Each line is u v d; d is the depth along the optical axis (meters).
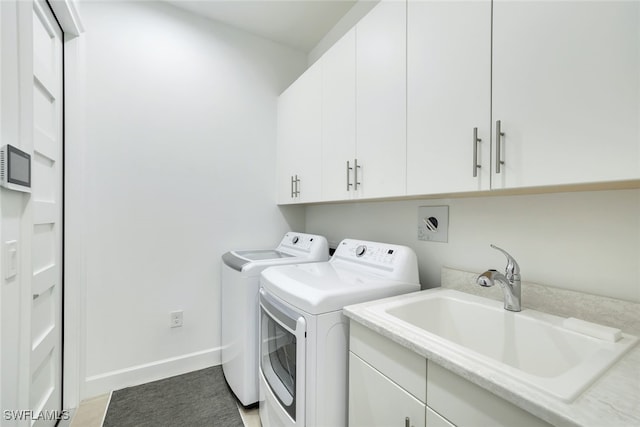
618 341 0.77
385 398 0.91
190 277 2.08
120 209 1.84
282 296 1.24
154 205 1.96
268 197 2.42
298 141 2.08
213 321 2.15
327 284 1.23
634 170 0.62
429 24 1.09
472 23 0.94
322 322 1.06
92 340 1.76
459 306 1.17
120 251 1.84
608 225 0.90
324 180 1.75
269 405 1.36
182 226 2.05
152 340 1.94
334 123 1.66
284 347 1.28
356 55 1.49
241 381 1.65
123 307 1.85
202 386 1.86
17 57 0.93
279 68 2.48
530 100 0.80
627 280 0.86
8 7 0.87
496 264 1.21
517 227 1.13
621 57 0.64
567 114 0.73
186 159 2.07
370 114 1.39
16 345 0.92
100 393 1.76
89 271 1.75
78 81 1.64
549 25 0.76
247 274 1.63
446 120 1.03
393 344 0.88
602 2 0.67
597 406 0.52
